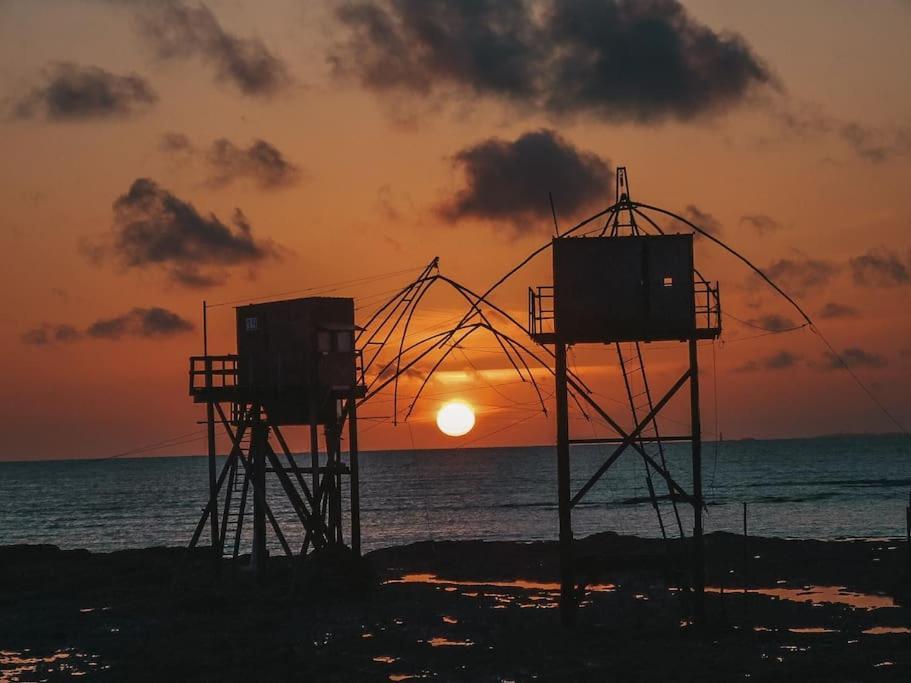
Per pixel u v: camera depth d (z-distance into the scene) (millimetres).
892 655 30828
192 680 29641
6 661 32812
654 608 40500
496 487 185750
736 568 54938
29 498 188875
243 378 45375
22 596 45719
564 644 33500
